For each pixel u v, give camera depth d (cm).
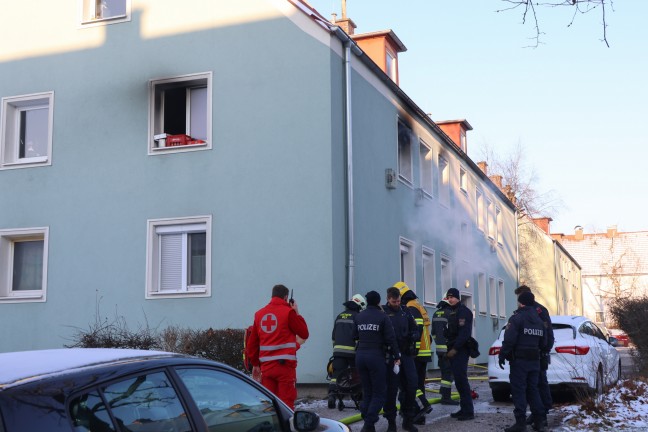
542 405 927
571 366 1155
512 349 923
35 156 1644
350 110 1483
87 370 328
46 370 321
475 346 1052
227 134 1476
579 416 1025
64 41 1614
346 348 1125
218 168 1473
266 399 440
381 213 1673
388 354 906
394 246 1753
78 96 1588
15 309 1566
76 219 1553
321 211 1398
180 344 1302
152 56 1548
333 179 1411
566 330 1230
